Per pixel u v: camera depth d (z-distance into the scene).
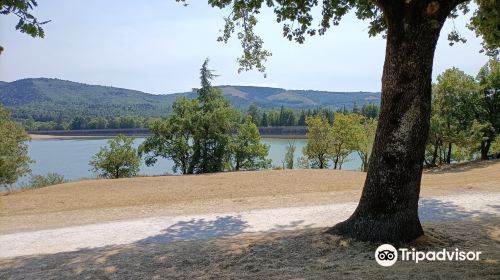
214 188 22.03
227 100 48.34
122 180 28.52
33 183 37.03
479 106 37.78
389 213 7.63
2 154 29.66
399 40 7.40
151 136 46.38
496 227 9.25
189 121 44.69
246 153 46.62
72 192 23.69
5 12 4.95
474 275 5.47
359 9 10.91
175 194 20.44
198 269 6.88
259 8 10.28
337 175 26.80
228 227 11.98
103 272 7.11
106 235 12.02
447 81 37.47
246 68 12.52
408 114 7.44
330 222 11.80
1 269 8.10
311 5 10.45
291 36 10.93
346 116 45.38
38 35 5.11
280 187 21.17
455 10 10.52
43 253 10.16
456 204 13.67
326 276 5.84
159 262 7.52
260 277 6.09
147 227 12.74
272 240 8.45
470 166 32.12
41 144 118.06
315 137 44.47
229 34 12.21
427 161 41.44
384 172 7.66
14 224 14.59
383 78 7.79
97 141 128.75
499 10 9.30
